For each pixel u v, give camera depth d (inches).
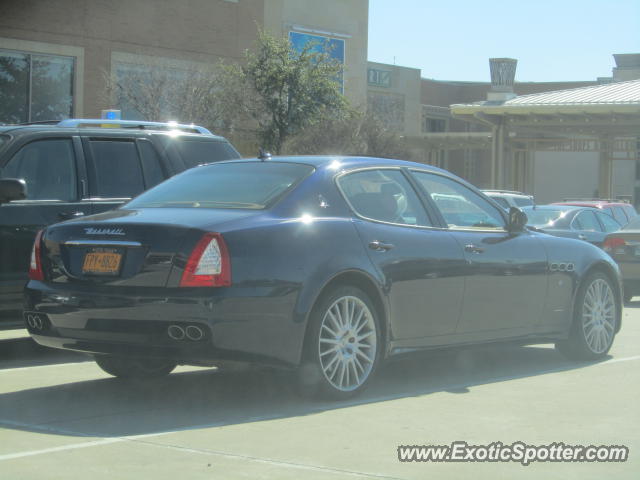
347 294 241.3
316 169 253.9
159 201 257.8
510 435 206.7
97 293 227.1
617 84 1366.9
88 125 371.2
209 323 215.8
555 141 1517.0
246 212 235.3
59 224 247.0
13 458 185.3
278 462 182.9
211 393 256.2
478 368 302.2
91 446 194.9
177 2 1306.6
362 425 215.6
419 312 259.6
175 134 362.9
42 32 1163.3
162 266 222.4
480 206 294.2
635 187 2182.6
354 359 244.7
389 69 2427.4
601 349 321.1
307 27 1561.3
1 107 1135.0
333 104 1290.6
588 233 638.5
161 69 1228.5
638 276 560.7
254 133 1256.8
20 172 317.1
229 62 1379.2
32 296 242.4
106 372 274.7
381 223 255.9
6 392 258.4
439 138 1814.7
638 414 228.8
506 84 1422.2
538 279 296.4
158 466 179.6
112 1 1229.1
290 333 227.3
